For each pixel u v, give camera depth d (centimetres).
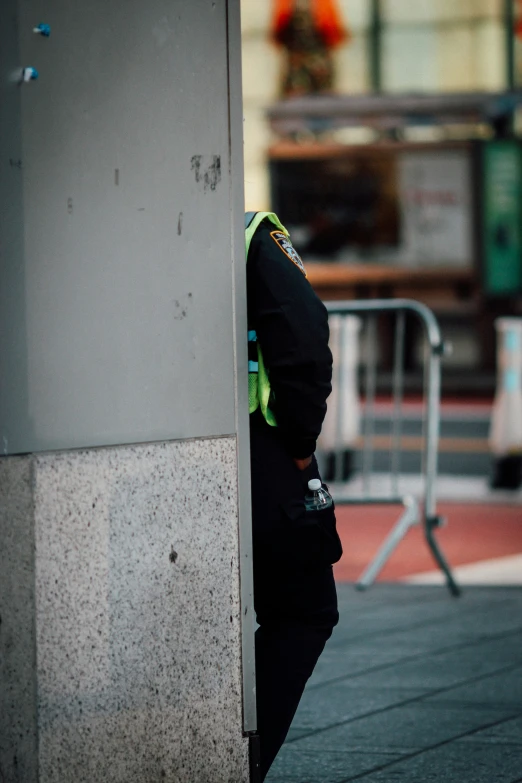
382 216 5784
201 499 950
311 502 962
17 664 837
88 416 879
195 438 947
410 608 1914
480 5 6606
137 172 913
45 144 854
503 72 6619
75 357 872
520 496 3114
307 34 6700
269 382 959
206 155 957
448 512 2925
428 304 5850
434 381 2017
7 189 829
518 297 5819
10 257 830
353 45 6712
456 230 5778
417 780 1103
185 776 943
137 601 909
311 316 923
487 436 4331
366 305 2158
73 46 871
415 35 6675
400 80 6688
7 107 828
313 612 980
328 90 6719
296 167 5769
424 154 5741
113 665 893
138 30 913
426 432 2038
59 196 863
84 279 878
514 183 5775
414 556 2405
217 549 959
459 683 1458
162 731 927
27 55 840
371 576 2072
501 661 1563
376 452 3969
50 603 855
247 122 6359
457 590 2011
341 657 1598
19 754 839
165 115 931
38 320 848
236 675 972
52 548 857
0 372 824
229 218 966
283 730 982
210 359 958
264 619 998
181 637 938
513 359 3164
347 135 5819
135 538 907
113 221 898
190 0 948
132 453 905
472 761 1160
